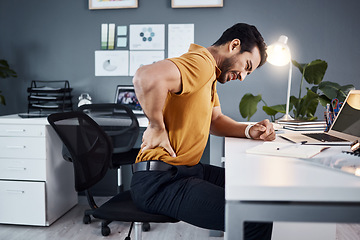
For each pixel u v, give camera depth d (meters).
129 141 2.39
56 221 2.54
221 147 2.43
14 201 2.43
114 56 3.03
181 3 2.90
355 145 1.08
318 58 2.84
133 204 1.28
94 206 2.01
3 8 3.13
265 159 1.00
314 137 1.48
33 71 3.14
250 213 0.70
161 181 1.16
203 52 1.21
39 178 2.40
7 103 3.18
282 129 1.88
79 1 3.04
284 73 2.88
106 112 2.37
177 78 1.09
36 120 2.37
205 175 1.44
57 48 3.10
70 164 2.78
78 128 1.44
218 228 1.08
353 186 0.68
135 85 1.08
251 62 1.32
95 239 2.23
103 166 1.53
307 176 0.78
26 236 2.28
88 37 3.05
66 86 3.10
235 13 2.87
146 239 2.23
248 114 2.54
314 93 2.36
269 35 2.86
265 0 2.84
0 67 2.87
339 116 1.50
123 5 2.96
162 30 2.96
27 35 3.12
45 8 3.09
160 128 1.18
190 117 1.20
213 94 1.32
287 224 1.67
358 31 2.78
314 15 2.81
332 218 0.68
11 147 2.41
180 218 1.12
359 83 2.81
